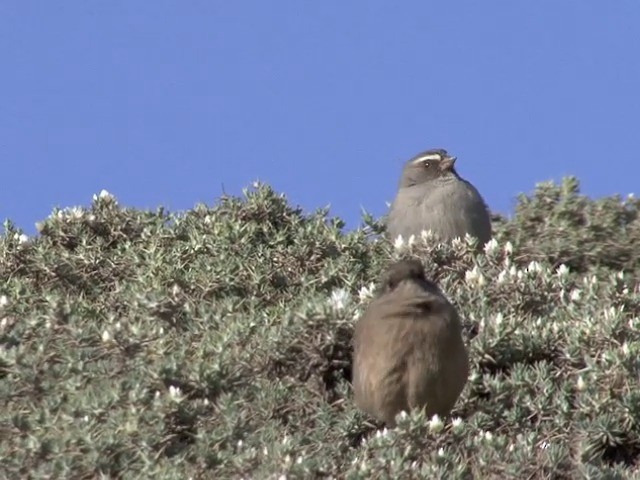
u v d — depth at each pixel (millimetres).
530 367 17703
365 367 16359
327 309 17953
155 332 18203
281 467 15289
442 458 15250
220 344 18016
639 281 22422
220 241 22141
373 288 19156
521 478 15320
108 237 22984
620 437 16484
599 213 24547
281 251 22016
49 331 18406
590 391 16953
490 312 18953
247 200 23688
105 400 16359
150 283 20500
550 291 19672
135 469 15555
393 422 16469
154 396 16844
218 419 16656
